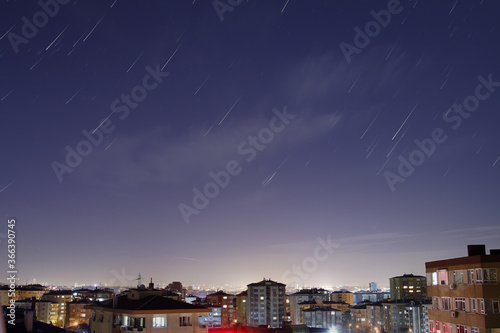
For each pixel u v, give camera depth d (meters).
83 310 192.50
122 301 60.47
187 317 54.00
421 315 178.62
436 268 58.97
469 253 53.91
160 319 52.91
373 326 193.00
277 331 88.38
